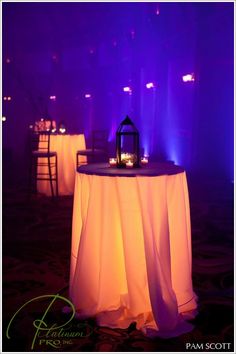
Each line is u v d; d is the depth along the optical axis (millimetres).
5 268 3291
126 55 12438
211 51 7602
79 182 2586
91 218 2367
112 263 2383
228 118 7672
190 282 2516
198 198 6039
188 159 8094
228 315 2461
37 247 3848
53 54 15859
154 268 2236
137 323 2318
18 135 13336
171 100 8945
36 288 2887
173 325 2258
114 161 2785
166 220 2312
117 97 13570
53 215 5180
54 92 15875
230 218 4867
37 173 6453
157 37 9734
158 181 2281
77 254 2488
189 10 7844
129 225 2289
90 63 15172
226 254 3609
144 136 10984
